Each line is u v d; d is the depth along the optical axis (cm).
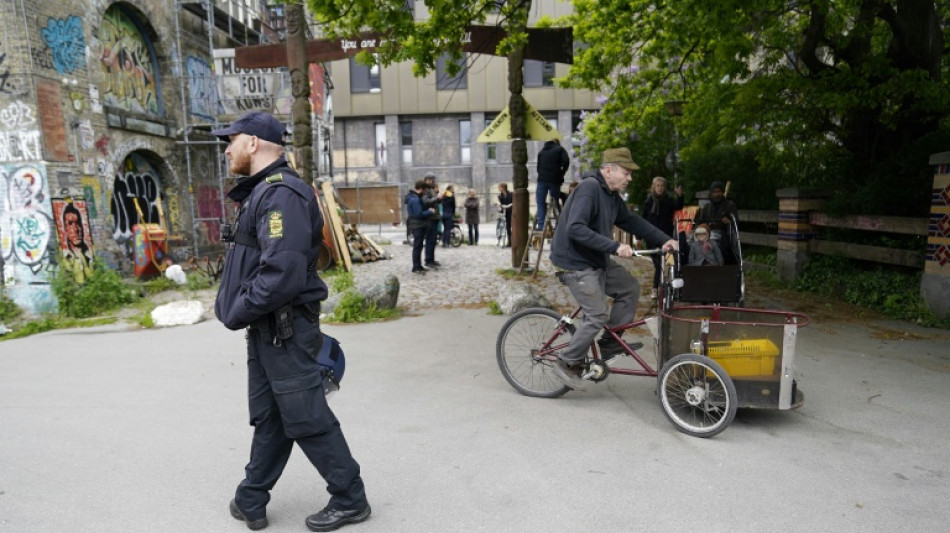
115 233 1192
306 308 299
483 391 528
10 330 866
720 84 1074
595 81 1255
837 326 722
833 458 387
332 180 2352
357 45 1068
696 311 468
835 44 962
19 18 931
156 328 824
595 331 471
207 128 1474
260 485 313
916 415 455
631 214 499
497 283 1059
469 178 3416
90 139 1070
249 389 310
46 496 352
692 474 367
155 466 390
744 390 427
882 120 926
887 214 880
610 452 400
